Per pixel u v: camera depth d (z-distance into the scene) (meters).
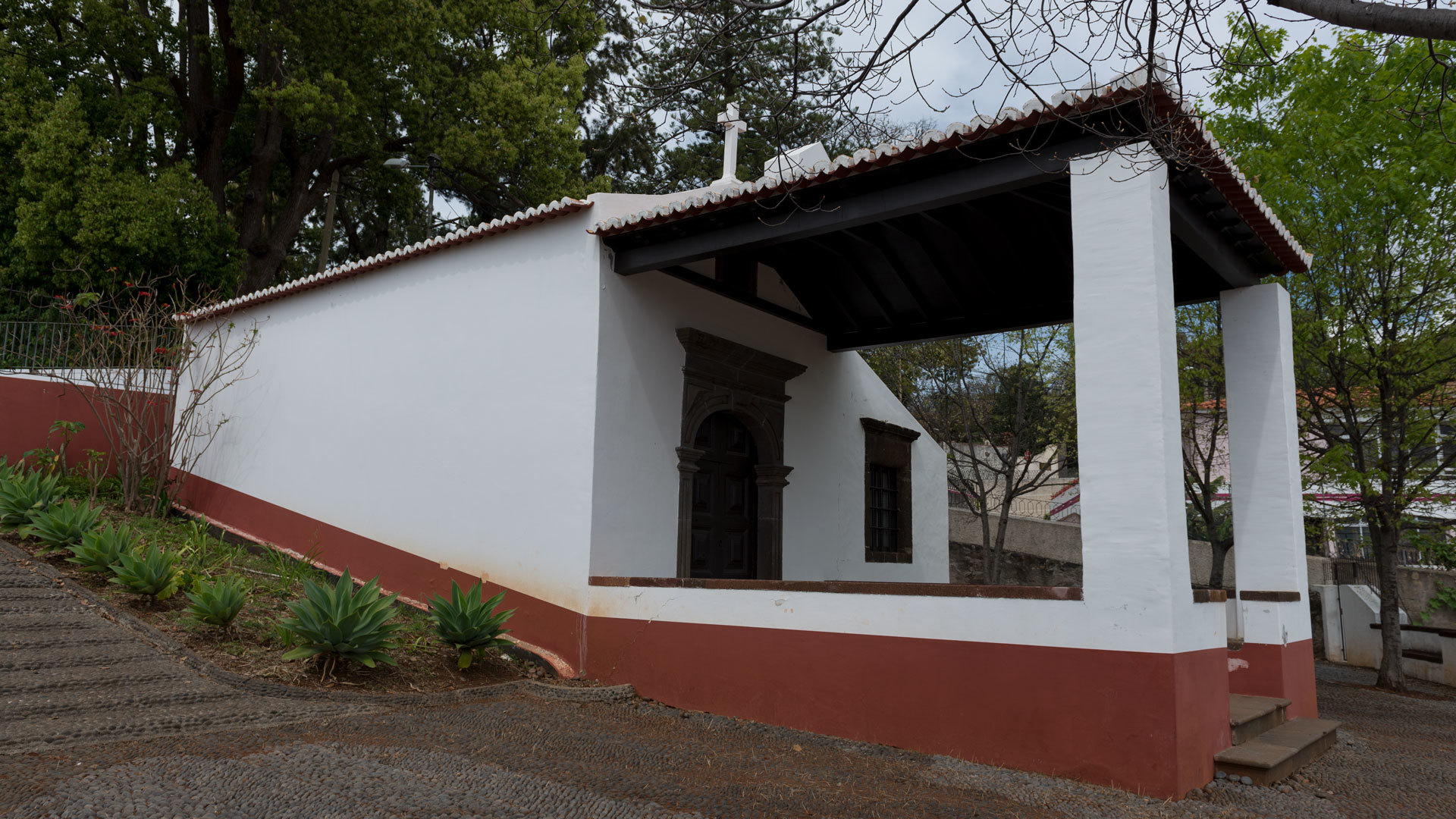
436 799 4.26
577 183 19.66
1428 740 7.39
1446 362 10.33
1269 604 7.38
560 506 7.83
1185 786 5.08
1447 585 12.74
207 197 16.11
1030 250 8.47
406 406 9.26
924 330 10.20
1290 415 7.82
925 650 5.99
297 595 8.34
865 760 5.71
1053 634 5.51
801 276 10.27
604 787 4.70
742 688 6.76
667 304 8.64
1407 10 3.36
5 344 13.01
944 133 5.98
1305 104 10.80
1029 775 5.38
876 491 12.37
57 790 4.02
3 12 15.42
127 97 15.70
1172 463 5.36
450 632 7.22
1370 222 10.25
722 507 9.65
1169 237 5.75
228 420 11.18
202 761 4.58
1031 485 13.84
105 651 6.26
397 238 26.23
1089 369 5.63
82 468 11.13
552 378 8.06
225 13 16.81
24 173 15.13
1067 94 5.48
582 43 19.33
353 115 17.50
